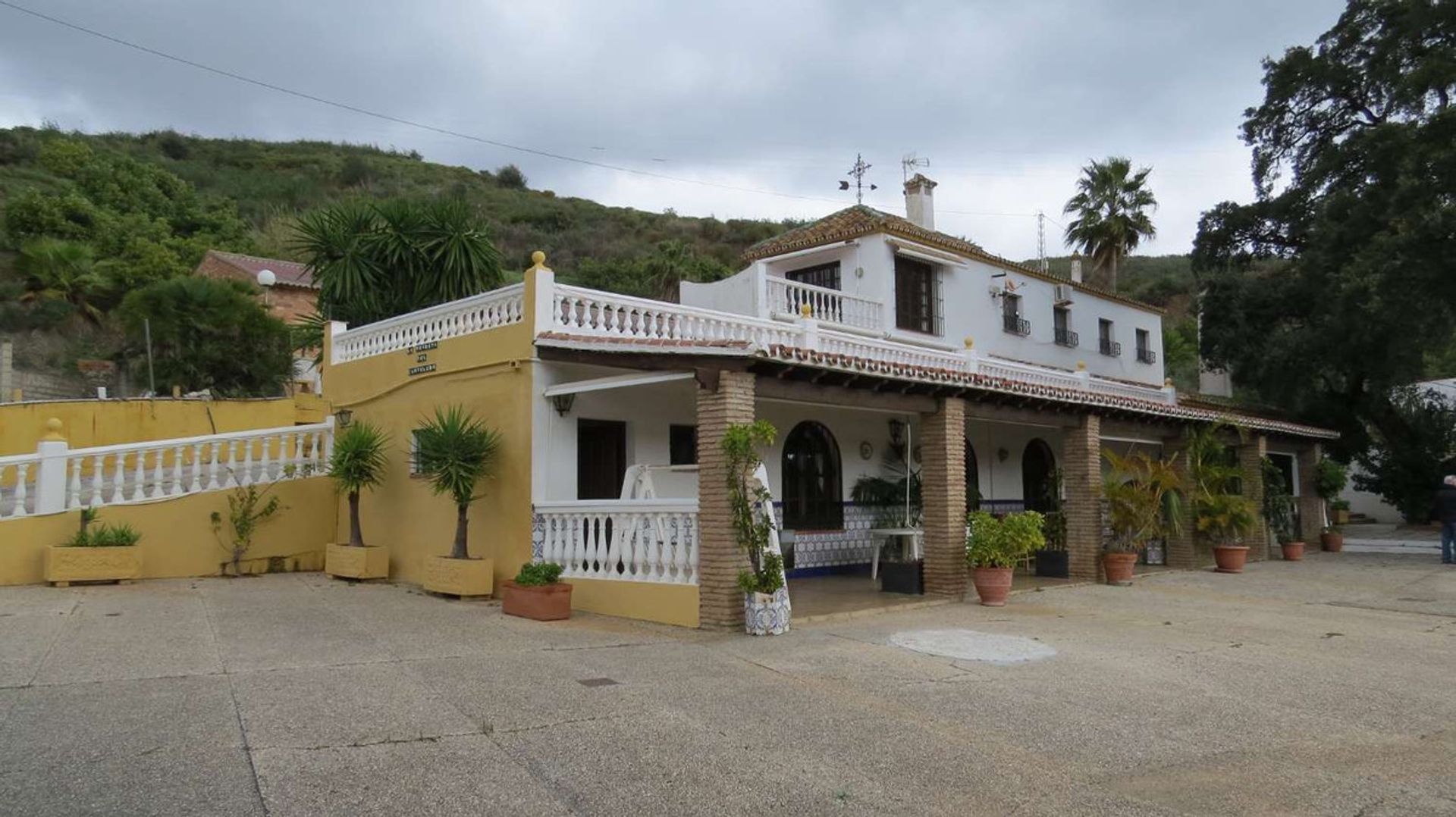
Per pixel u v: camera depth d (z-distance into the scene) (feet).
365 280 56.44
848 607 36.17
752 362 31.58
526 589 32.99
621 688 22.57
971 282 71.61
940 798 15.89
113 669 23.06
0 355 78.02
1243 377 92.12
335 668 24.12
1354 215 75.82
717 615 30.78
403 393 45.16
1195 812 15.58
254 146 265.95
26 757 16.11
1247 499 57.06
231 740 17.44
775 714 20.62
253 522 45.14
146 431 52.03
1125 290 208.33
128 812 13.85
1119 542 48.73
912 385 38.32
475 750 17.52
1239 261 95.04
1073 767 17.67
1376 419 88.43
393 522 44.86
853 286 65.31
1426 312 69.97
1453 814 15.69
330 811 14.28
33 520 38.17
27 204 122.11
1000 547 38.40
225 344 72.43
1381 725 21.11
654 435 43.24
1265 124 88.38
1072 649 28.76
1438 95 73.10
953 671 25.17
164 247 119.85
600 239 205.98
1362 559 63.87
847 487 51.96
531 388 37.50
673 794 15.69
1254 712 21.80
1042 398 44.24
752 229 230.68
